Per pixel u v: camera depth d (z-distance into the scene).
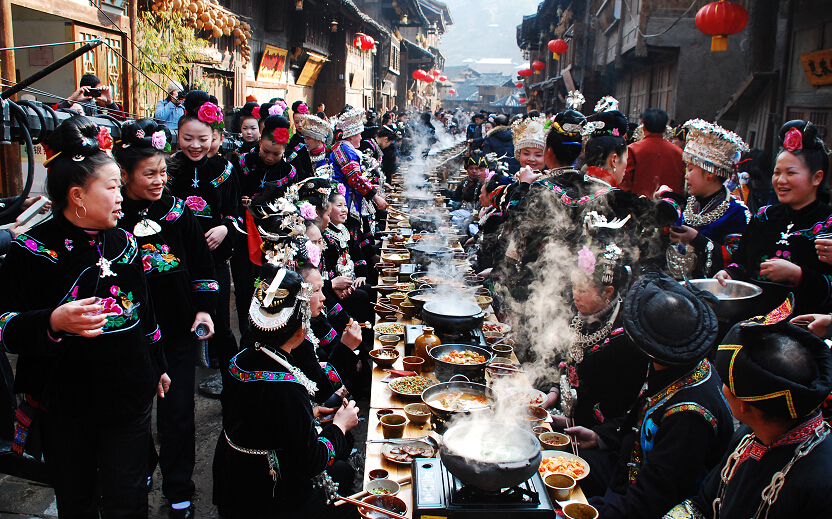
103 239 2.16
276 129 4.02
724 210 3.32
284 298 2.01
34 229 2.07
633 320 1.85
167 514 2.94
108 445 2.22
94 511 2.29
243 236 3.96
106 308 2.02
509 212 3.47
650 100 14.61
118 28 6.18
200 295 2.93
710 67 12.01
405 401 2.46
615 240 2.48
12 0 5.19
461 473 1.62
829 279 2.75
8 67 4.97
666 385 1.88
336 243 3.88
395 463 2.06
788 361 1.38
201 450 3.57
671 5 11.94
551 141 3.16
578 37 18.52
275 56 16.16
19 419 2.21
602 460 2.23
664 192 3.54
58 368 2.10
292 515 2.17
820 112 8.19
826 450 1.40
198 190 3.59
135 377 2.21
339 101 21.98
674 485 1.77
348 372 2.90
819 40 8.28
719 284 2.87
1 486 3.04
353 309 4.11
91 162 2.00
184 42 8.52
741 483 1.53
